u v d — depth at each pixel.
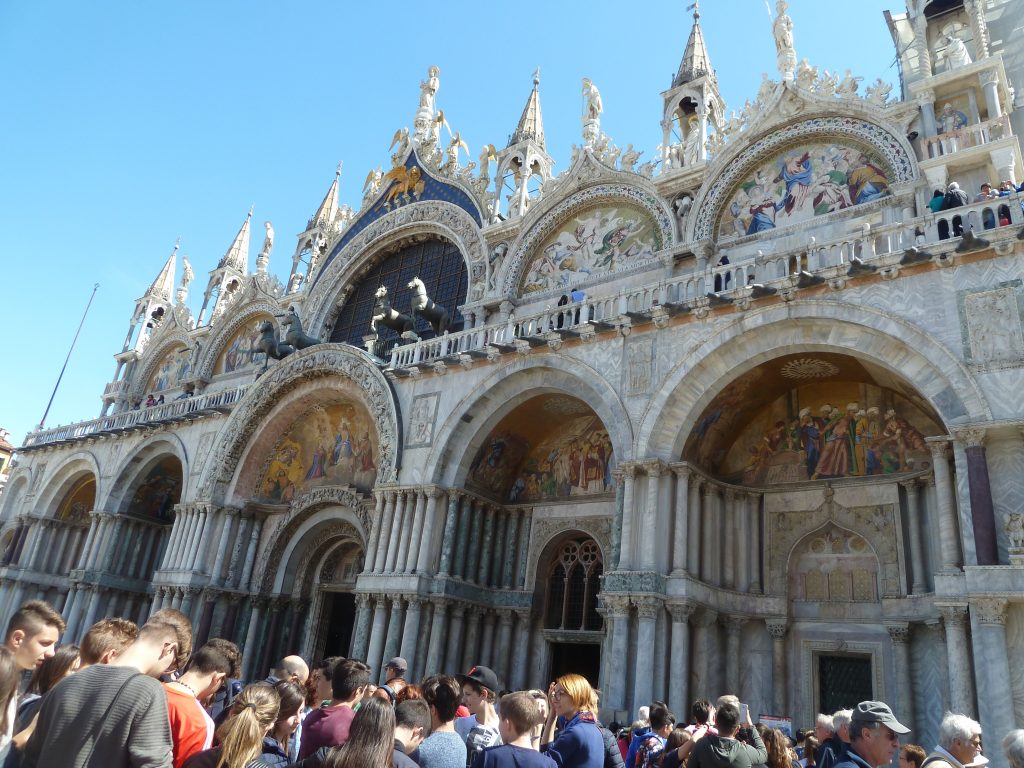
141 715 4.74
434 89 40.25
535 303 29.27
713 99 30.28
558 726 9.31
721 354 19.91
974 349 15.99
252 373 40.81
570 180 29.84
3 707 4.34
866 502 20.00
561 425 26.62
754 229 24.52
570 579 25.14
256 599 31.31
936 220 17.36
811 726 19.22
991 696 13.59
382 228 37.72
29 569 41.19
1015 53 25.86
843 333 18.09
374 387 27.72
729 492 21.56
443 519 24.84
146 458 38.44
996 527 14.76
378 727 5.06
